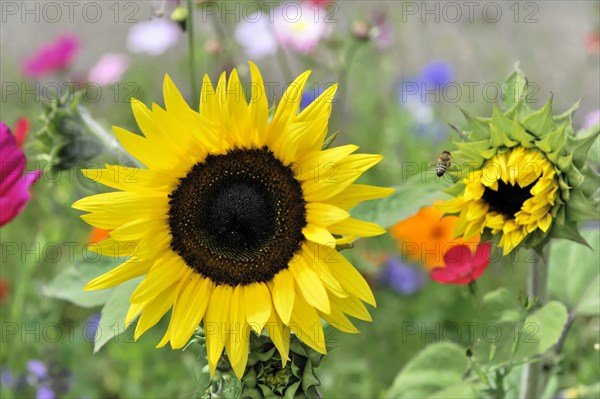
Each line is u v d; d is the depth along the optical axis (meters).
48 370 1.49
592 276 1.29
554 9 2.54
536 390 1.29
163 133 1.12
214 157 1.13
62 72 2.02
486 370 1.20
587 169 1.12
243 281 1.12
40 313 1.54
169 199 1.13
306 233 1.12
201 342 1.13
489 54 2.36
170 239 1.13
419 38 2.40
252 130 1.13
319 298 1.10
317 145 1.12
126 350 1.53
